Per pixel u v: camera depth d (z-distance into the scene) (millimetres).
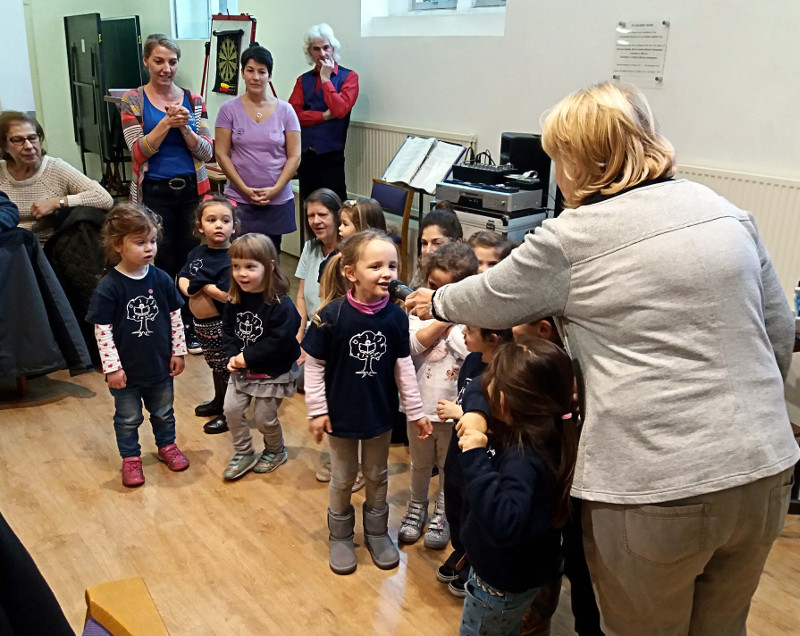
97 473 2736
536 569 1527
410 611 2041
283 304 2537
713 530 1206
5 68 4758
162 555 2264
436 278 2043
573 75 3686
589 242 1243
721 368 1194
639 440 1219
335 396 2062
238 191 3943
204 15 6875
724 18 3043
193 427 3117
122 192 7273
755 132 3037
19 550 943
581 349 1315
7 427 3090
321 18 5336
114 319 2543
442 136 4453
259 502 2564
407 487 2670
